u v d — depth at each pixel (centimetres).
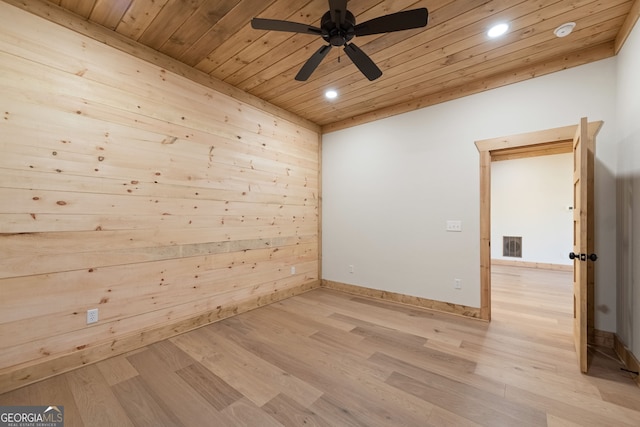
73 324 209
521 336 267
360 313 332
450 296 330
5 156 182
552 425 154
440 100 338
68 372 205
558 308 346
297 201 417
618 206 236
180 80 276
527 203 633
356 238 418
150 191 254
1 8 181
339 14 165
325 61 271
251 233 347
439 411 166
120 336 233
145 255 250
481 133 310
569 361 221
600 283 246
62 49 205
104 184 226
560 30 225
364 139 410
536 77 278
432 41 240
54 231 201
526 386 189
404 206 369
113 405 171
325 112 407
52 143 200
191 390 186
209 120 301
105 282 226
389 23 168
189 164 283
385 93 344
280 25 174
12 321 184
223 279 315
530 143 280
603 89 247
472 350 240
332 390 186
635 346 200
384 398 178
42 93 196
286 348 244
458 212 326
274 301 376
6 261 182
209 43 247
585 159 205
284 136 395
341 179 437
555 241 605
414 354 233
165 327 262
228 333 275
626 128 218
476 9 201
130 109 241
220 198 312
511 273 555
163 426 155
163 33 233
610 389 185
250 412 166
